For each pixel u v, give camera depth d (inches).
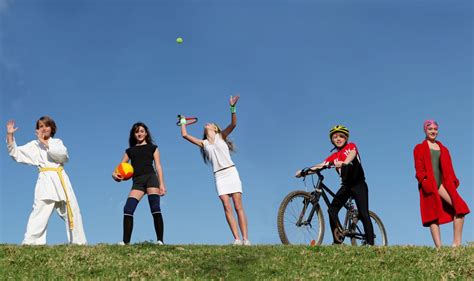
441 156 498.6
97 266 418.0
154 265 423.2
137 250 451.5
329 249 462.6
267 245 473.7
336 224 517.3
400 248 465.1
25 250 441.7
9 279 391.9
